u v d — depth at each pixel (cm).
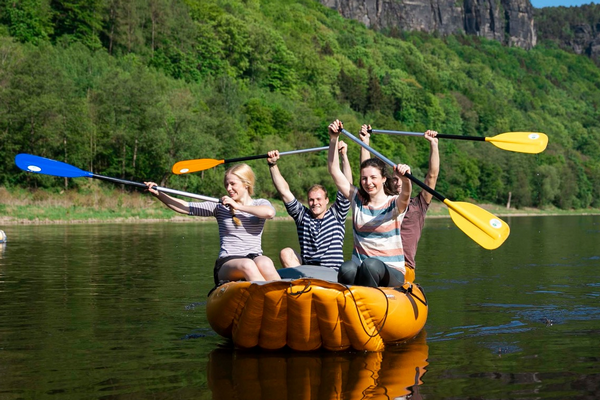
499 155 7619
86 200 3238
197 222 2797
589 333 487
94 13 5672
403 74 10531
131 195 3588
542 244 1605
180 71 6312
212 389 342
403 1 16300
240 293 424
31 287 735
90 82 4584
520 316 562
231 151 4531
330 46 10656
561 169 8256
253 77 7362
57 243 1427
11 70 3531
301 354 424
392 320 429
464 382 354
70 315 562
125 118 3931
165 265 981
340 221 498
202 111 4794
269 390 340
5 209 2756
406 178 427
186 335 483
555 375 368
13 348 438
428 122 9575
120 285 754
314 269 464
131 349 436
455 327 513
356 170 5234
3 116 3322
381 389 342
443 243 1608
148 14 6322
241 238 481
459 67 13975
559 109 14438
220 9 7438
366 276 431
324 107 7662
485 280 828
